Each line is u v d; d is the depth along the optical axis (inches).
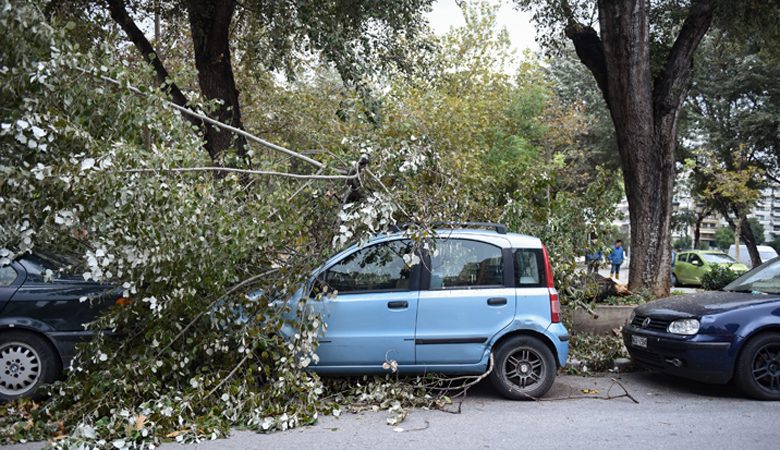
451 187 298.2
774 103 1147.3
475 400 267.1
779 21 551.8
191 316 245.3
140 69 245.3
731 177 1185.4
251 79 703.1
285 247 269.3
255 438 213.6
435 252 253.0
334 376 276.7
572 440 210.4
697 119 1214.3
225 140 474.9
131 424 206.8
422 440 210.7
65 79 217.5
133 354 233.6
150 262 218.7
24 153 208.7
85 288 269.9
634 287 476.1
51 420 221.3
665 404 262.2
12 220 204.8
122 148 212.5
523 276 270.2
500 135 986.7
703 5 477.1
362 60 450.3
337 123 582.2
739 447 202.8
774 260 322.0
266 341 238.1
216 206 235.1
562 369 325.1
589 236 354.9
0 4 201.3
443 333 262.1
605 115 1328.7
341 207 259.6
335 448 202.1
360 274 265.9
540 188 356.5
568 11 529.7
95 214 209.2
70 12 438.3
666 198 480.4
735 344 265.6
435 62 555.8
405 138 287.1
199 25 481.4
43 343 261.9
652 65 544.7
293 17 436.1
